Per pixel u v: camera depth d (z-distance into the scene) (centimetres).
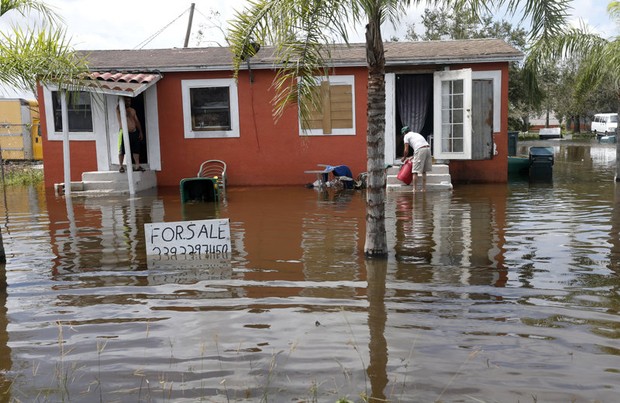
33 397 391
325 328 504
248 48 768
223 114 1669
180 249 785
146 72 1620
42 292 625
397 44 1783
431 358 441
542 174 1723
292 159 1666
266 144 1664
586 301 568
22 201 1393
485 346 462
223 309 557
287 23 700
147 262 751
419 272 680
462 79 1563
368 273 679
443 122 1608
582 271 674
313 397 383
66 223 1065
